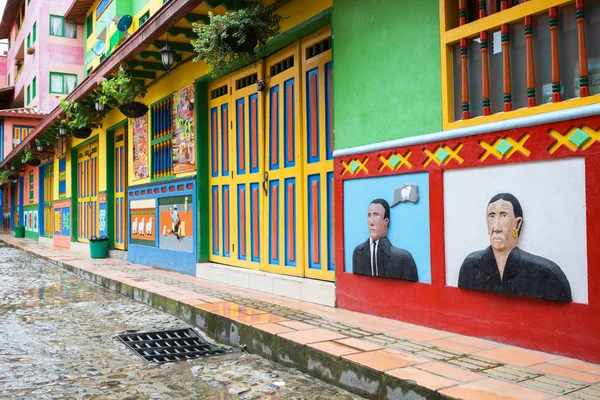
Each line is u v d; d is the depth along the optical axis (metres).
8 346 5.20
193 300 6.42
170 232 9.79
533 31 3.96
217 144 8.50
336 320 5.10
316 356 4.11
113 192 13.62
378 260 5.16
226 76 8.19
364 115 5.38
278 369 4.40
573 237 3.62
